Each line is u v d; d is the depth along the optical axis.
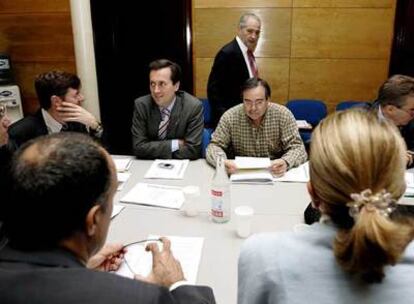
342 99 4.36
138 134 2.56
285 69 4.35
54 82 2.29
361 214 0.65
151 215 1.70
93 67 4.22
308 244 0.75
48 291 0.65
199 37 4.38
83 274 0.69
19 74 4.70
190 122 2.55
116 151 5.01
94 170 0.76
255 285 0.76
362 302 0.68
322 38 4.21
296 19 4.19
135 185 2.04
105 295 0.66
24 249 0.73
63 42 4.53
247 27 3.46
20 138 2.25
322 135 0.73
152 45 4.62
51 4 4.43
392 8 4.05
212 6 4.26
